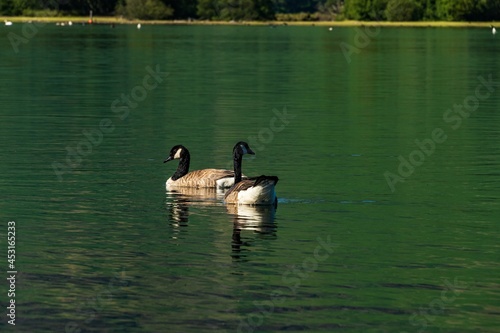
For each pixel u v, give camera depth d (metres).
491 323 14.86
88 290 16.23
